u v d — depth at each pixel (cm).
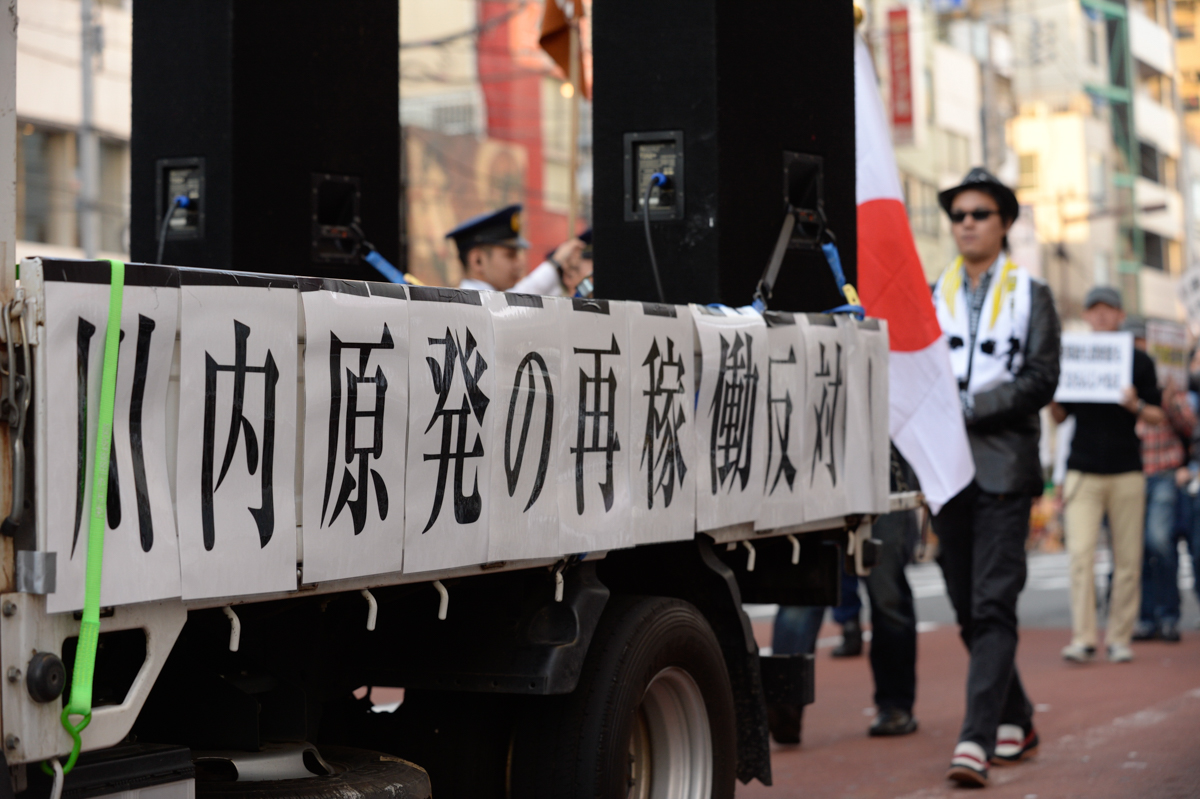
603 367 383
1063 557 2659
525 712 393
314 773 341
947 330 659
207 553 275
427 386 324
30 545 249
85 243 2273
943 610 1465
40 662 247
